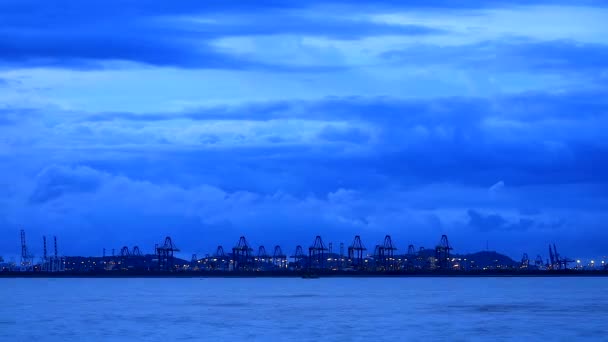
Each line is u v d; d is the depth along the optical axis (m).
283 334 117.94
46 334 120.12
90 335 118.38
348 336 115.19
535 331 121.88
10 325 134.38
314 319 144.75
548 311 165.75
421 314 157.00
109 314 160.38
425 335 116.44
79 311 170.50
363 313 160.88
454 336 115.19
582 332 120.56
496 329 125.19
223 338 113.31
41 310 174.75
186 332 121.38
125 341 110.81
